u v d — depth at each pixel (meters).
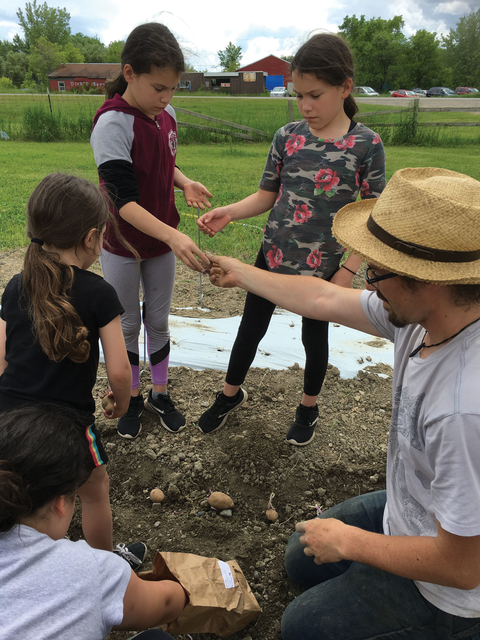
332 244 2.46
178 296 4.38
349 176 2.33
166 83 2.17
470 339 1.24
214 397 3.12
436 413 1.23
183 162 12.01
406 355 1.49
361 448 2.74
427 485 1.42
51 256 1.61
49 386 1.62
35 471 1.21
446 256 1.18
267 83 62.75
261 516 2.33
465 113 23.08
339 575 1.77
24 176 9.42
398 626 1.45
